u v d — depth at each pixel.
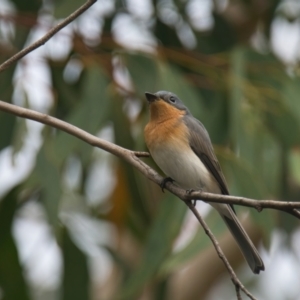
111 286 15.70
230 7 14.62
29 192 12.66
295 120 11.43
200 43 13.05
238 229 8.89
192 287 15.04
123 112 11.57
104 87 11.24
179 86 11.27
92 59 11.61
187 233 11.82
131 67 11.46
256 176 10.48
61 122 7.54
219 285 16.98
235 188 10.45
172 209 10.55
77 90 11.95
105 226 13.80
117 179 12.45
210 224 9.99
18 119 10.87
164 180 7.50
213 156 9.43
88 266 12.30
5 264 12.19
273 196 10.93
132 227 12.75
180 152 9.10
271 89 11.66
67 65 11.95
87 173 12.77
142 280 10.46
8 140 11.38
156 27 12.98
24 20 11.28
